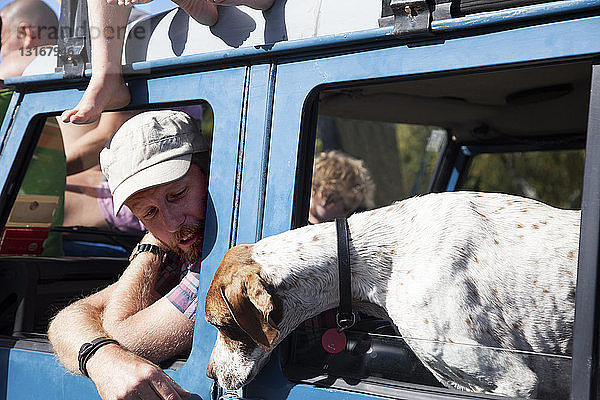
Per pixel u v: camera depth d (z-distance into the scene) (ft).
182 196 6.29
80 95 6.87
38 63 7.25
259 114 5.57
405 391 4.77
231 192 5.64
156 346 6.16
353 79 5.18
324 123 26.78
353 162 12.59
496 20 4.58
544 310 5.19
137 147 6.12
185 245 6.39
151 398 5.33
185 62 6.02
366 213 5.74
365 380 5.00
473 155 11.31
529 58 4.52
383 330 5.98
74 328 6.16
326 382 5.10
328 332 5.29
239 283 5.13
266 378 5.34
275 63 5.58
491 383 4.77
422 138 34.73
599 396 4.21
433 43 4.88
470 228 5.36
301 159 5.43
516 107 9.46
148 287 6.97
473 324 5.09
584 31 4.35
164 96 6.25
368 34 5.05
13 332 7.20
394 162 29.09
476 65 4.71
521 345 5.19
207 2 5.70
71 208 11.27
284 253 5.31
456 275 5.19
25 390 6.50
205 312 5.32
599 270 4.22
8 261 7.43
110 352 5.67
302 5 5.44
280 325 5.34
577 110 9.39
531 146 10.76
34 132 7.39
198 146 6.42
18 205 8.18
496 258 5.27
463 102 9.33
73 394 6.10
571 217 5.51
